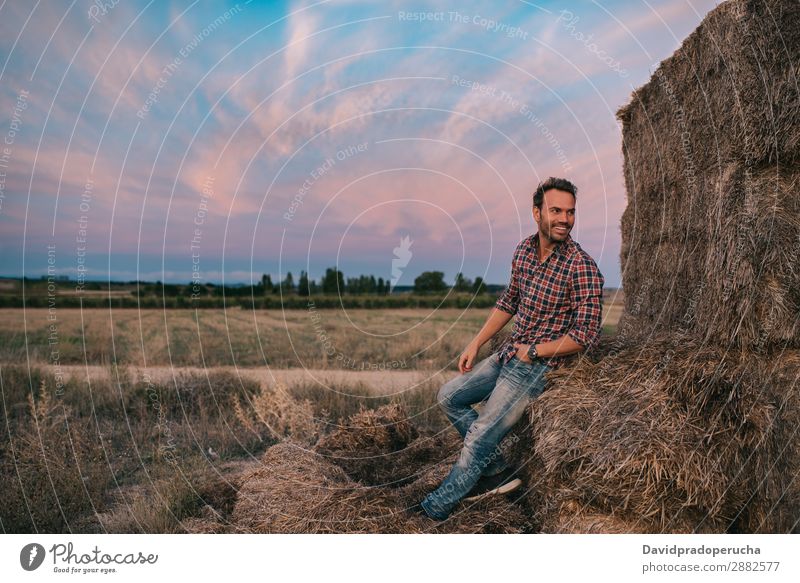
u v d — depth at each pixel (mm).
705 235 2961
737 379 2404
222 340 10078
